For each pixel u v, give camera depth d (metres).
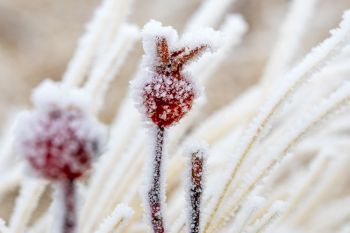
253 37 1.03
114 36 0.32
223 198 0.25
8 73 0.90
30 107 0.85
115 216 0.23
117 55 0.30
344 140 0.45
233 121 0.39
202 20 0.37
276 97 0.25
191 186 0.22
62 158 0.17
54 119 0.17
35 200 0.28
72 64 0.32
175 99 0.21
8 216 0.63
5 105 0.85
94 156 0.17
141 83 0.21
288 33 0.37
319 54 0.25
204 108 0.89
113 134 0.36
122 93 0.85
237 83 0.93
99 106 0.31
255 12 1.07
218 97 0.91
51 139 0.17
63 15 1.04
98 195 0.31
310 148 0.46
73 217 0.18
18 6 1.01
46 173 0.17
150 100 0.21
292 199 0.34
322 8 1.08
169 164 0.35
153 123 0.21
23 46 0.96
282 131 0.30
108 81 0.31
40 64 0.95
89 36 0.32
